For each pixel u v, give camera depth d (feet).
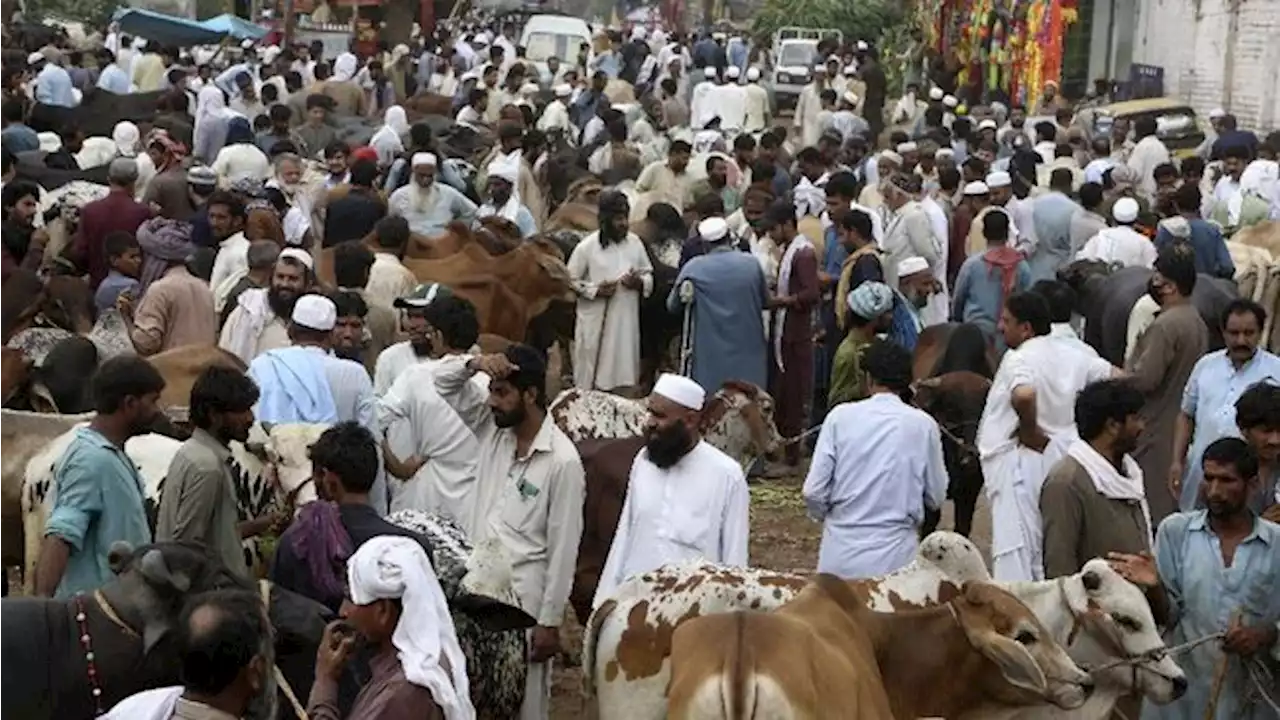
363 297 37.91
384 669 18.76
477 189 64.90
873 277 46.39
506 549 27.27
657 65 121.90
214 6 147.84
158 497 27.25
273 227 42.34
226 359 32.58
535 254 47.26
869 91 102.37
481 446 28.66
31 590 27.94
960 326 39.65
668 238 52.90
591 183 61.41
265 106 91.56
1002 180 55.98
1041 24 111.96
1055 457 29.99
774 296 47.34
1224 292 42.73
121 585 20.20
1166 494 35.27
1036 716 23.27
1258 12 98.78
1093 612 23.67
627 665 23.88
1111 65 117.70
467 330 31.55
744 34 157.69
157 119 79.10
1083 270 47.83
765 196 50.42
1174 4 109.60
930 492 28.48
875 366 28.60
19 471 28.76
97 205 47.52
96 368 33.09
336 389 29.73
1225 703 24.11
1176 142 94.68
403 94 113.50
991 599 22.49
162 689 18.31
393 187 60.23
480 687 24.48
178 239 43.04
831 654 20.89
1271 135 73.05
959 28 122.72
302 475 26.45
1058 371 30.50
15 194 45.34
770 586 23.80
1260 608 23.81
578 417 32.12
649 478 26.58
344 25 141.69
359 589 18.65
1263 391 26.17
